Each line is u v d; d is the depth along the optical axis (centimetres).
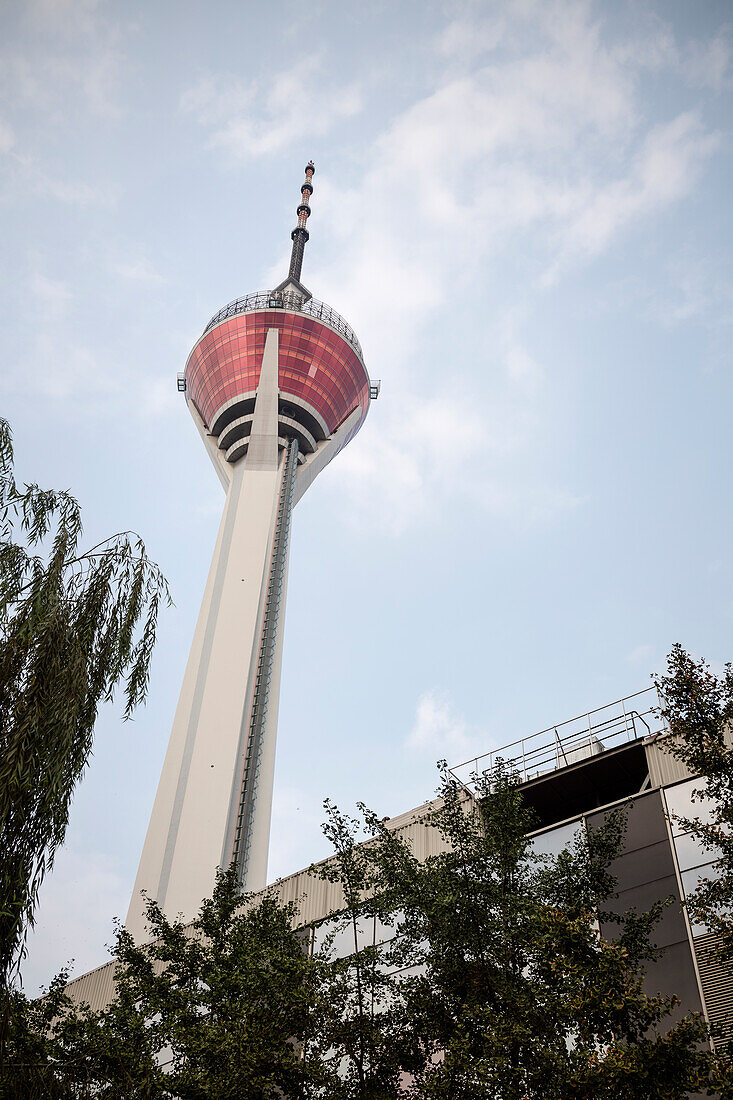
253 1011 2380
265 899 3062
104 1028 2589
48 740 1998
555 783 3775
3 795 1891
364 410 15150
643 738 3538
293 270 15862
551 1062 1952
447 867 2464
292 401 13612
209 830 8975
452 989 2269
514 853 2478
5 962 1875
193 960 2889
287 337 14012
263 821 9294
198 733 9694
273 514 11881
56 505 2369
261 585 11069
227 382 13900
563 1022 2080
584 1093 1911
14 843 1917
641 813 3253
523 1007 2091
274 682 10356
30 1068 2088
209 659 10325
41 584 2178
